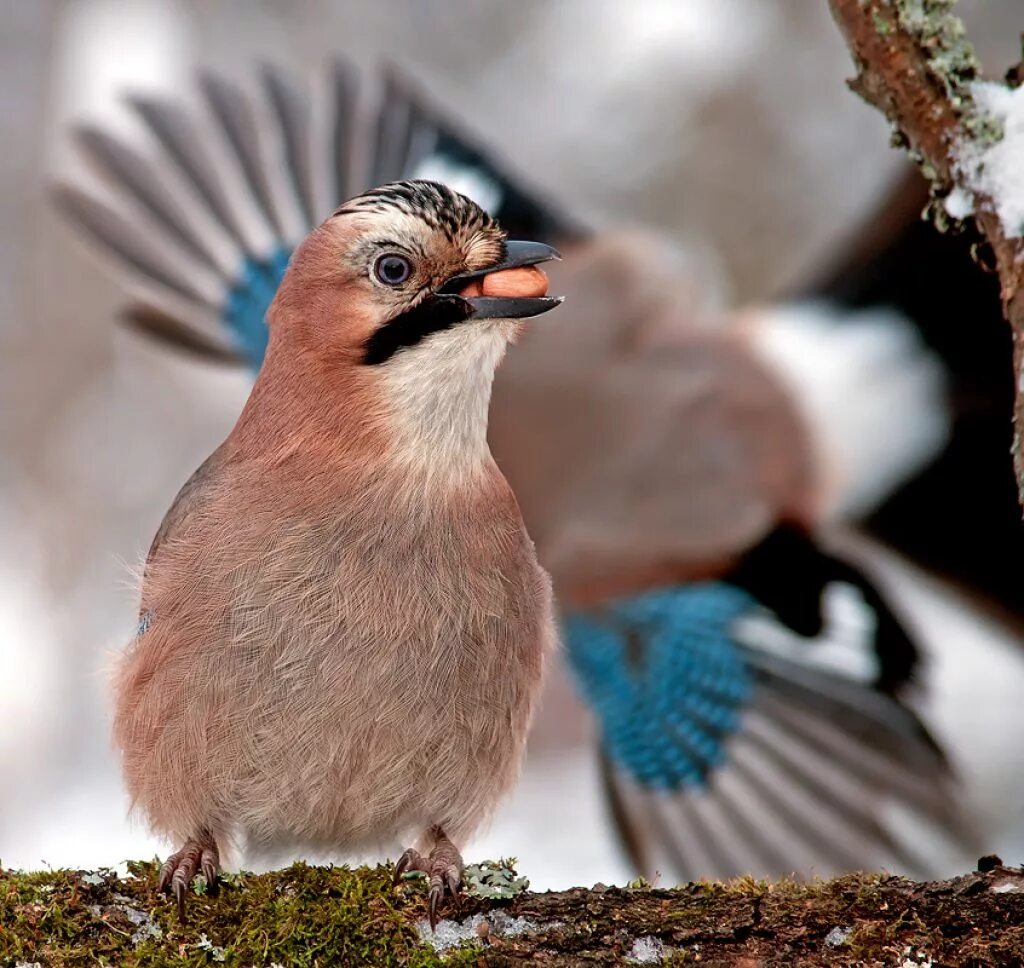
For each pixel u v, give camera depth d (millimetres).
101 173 11203
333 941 5879
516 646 7160
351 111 11141
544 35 16125
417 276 7105
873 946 5695
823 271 11836
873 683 11492
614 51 15898
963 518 11562
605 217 15133
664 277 11922
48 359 14914
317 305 7164
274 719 6871
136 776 7133
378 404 7098
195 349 11148
